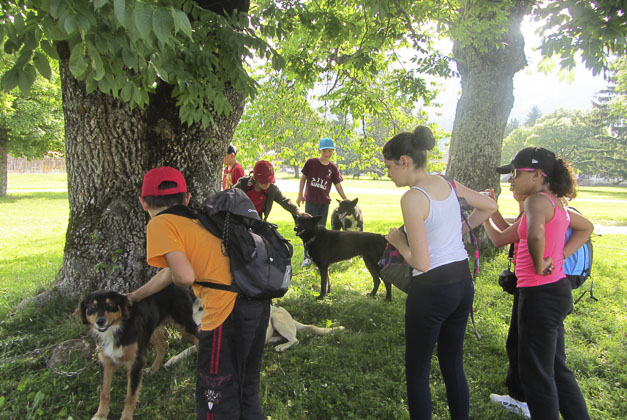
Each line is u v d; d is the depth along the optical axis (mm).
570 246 2322
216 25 3328
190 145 3947
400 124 7574
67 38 1924
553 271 2125
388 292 4855
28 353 3252
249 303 1931
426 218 1992
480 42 5062
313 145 7914
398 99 7074
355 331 4023
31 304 3932
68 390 2863
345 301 4801
